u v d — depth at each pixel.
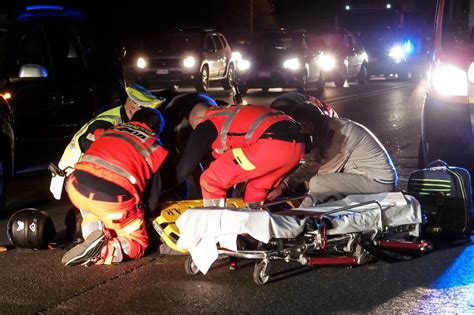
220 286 5.55
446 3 8.71
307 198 6.52
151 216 6.18
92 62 10.12
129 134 5.91
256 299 5.28
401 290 5.44
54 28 9.76
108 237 6.00
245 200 6.12
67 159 6.53
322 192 6.51
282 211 5.98
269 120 5.83
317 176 6.55
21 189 9.23
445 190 6.66
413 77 29.58
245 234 5.50
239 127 5.82
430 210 6.69
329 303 5.20
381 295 5.35
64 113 9.60
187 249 5.70
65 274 5.88
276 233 5.43
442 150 8.45
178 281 5.68
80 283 5.67
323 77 23.55
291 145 5.84
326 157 6.58
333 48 25.16
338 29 26.17
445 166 6.82
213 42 24.16
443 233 6.75
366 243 5.84
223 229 5.45
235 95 7.09
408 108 18.23
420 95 22.00
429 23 29.53
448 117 8.29
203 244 5.53
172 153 6.52
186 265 5.77
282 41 22.62
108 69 10.37
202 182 5.91
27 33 9.41
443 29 8.70
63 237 7.03
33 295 5.43
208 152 6.39
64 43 9.83
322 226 5.60
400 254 6.16
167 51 23.42
